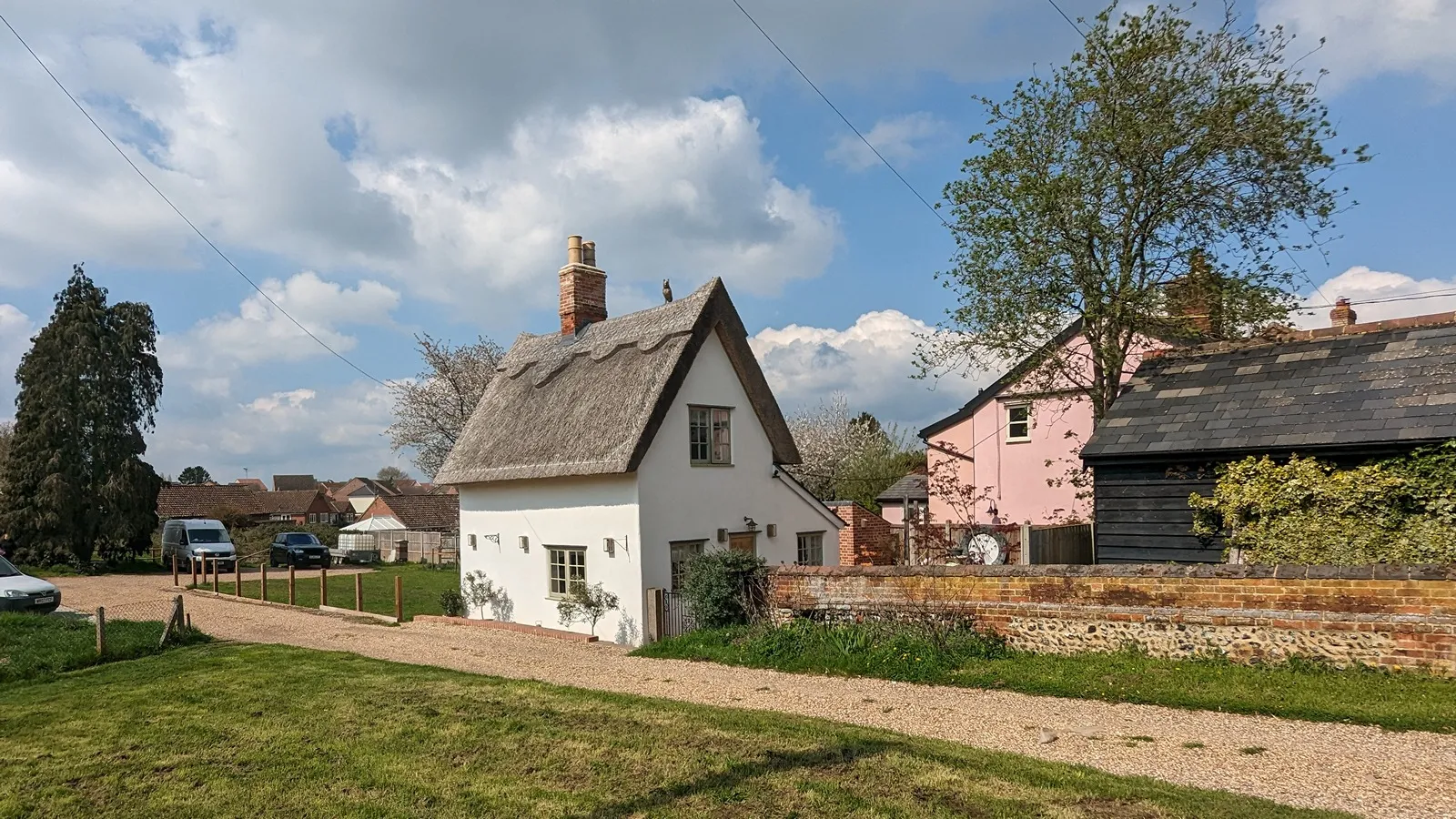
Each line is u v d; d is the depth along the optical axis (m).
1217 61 14.35
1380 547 10.54
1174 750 7.18
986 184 15.86
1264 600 9.48
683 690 10.78
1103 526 13.20
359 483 108.44
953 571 11.85
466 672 11.98
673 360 18.05
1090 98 15.06
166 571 36.50
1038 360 16.77
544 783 6.86
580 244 23.08
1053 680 9.70
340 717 9.23
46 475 34.56
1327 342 13.27
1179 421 12.87
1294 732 7.52
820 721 8.51
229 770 7.51
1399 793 5.97
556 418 19.75
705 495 18.75
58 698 10.98
